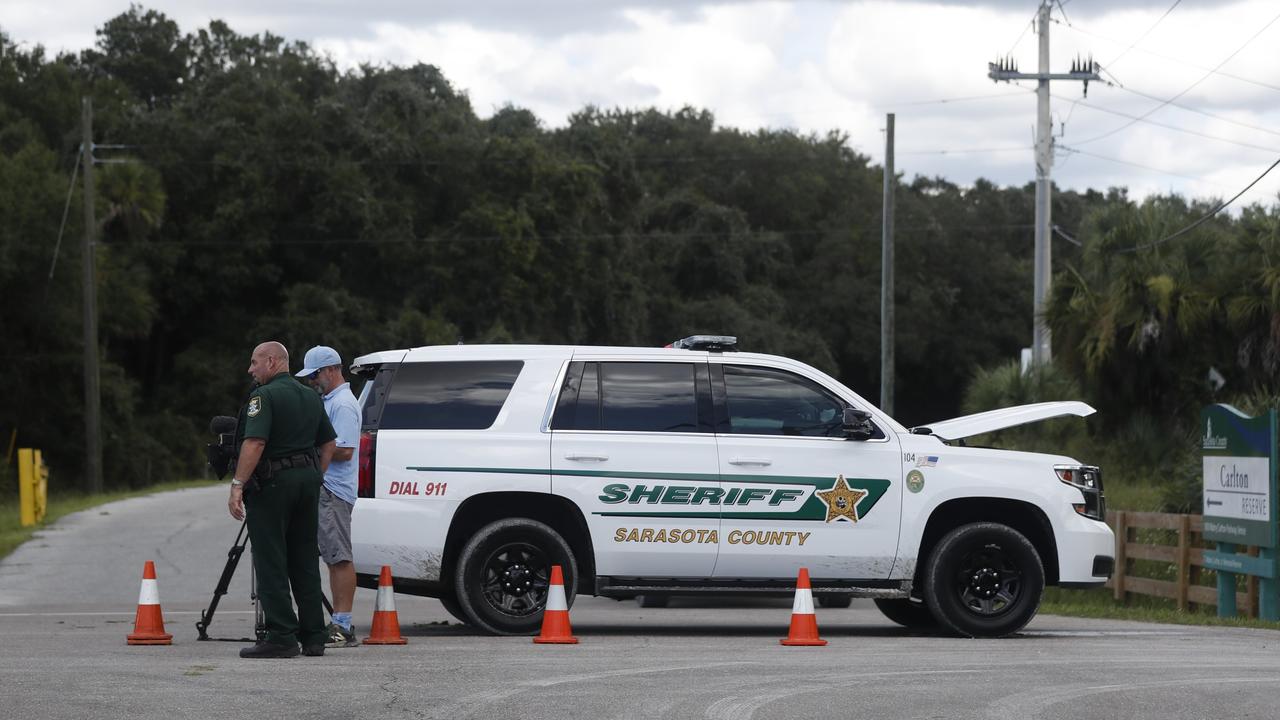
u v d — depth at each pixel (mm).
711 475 20469
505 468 20172
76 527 44562
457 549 20469
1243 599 27469
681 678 15656
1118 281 49062
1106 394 50562
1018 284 149875
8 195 74750
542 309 111938
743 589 20578
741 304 139250
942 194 156125
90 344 71500
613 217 125688
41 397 81125
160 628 19094
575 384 20672
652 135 159000
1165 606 30109
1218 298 47594
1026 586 20969
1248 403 36875
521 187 112312
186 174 103812
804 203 156250
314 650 17484
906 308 144250
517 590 20172
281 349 17703
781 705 13945
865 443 20938
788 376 21141
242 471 16922
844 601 29234
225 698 14070
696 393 20812
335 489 18859
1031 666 16953
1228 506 26656
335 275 105062
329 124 107812
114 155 100250
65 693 14250
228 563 19359
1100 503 21953
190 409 104125
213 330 108500
